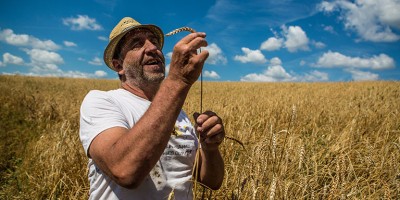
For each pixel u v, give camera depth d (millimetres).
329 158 4359
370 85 27359
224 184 3418
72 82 46906
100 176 1691
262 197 2439
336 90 23266
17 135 8078
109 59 2033
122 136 1405
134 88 1928
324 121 8055
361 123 6594
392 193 3262
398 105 9609
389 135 5719
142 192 1685
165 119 1330
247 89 30922
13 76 47188
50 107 11016
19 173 5277
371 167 3826
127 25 1930
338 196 2934
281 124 6996
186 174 1884
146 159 1346
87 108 1654
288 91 23531
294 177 3367
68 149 4984
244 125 6188
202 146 1925
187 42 1309
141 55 1874
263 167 2619
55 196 4008
